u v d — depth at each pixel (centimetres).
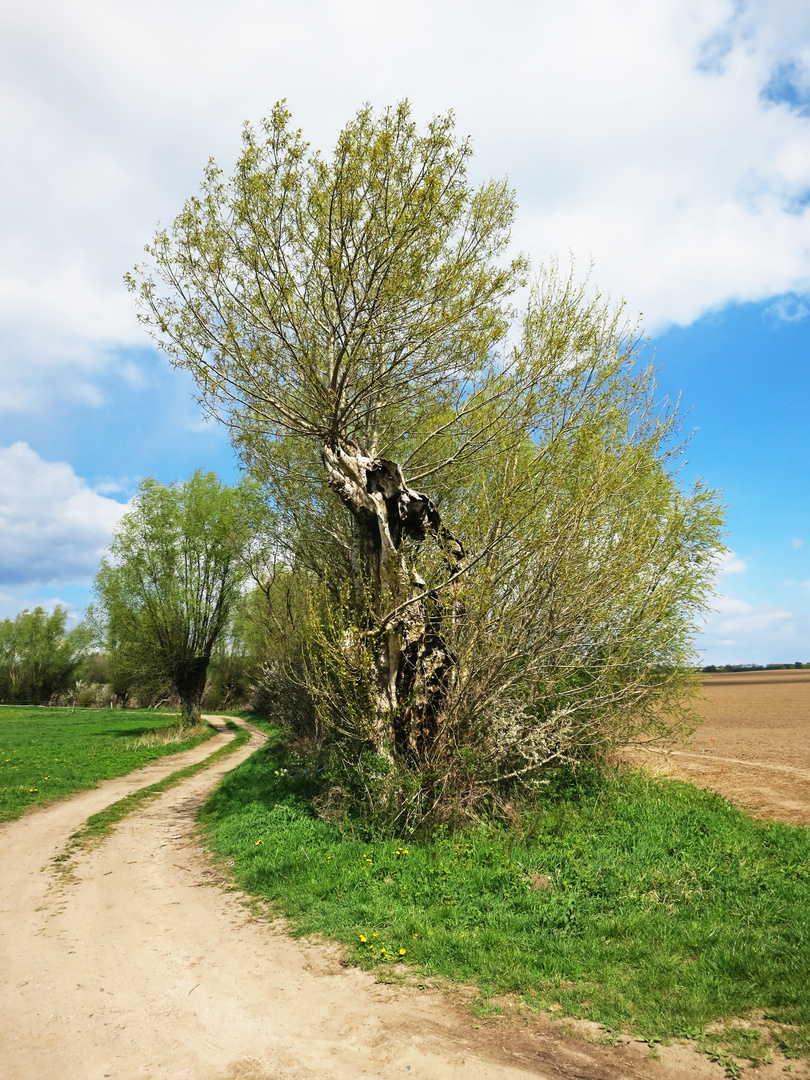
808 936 490
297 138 948
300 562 1598
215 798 1410
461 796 890
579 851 727
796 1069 354
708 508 1185
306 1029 434
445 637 942
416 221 924
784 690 5344
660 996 434
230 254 1029
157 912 716
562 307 993
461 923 577
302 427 1088
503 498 895
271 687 2083
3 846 1079
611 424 987
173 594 3341
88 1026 452
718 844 723
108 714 5525
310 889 713
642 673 991
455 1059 386
